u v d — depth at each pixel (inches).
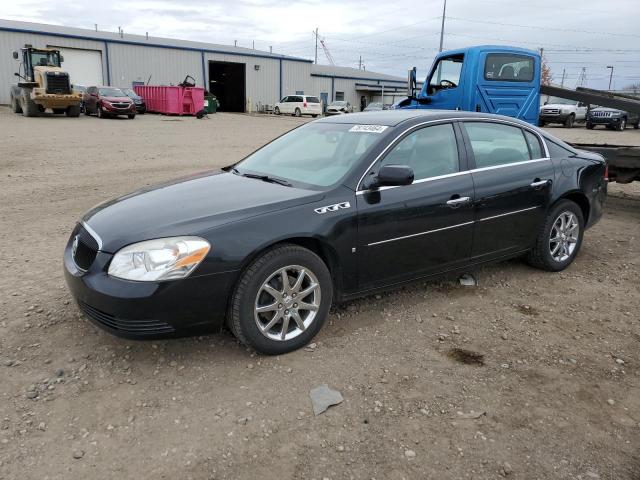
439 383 132.3
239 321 134.6
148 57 1711.4
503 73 382.0
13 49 1462.8
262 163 183.2
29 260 215.0
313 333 147.2
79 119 1074.7
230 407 121.2
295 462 104.8
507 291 191.0
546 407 123.1
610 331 161.3
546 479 101.2
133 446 108.6
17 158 504.4
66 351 143.6
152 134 808.9
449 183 169.9
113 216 143.0
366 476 101.3
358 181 152.9
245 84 1985.7
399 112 185.5
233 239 131.3
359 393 127.3
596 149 312.7
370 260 155.2
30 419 116.1
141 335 127.3
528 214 193.0
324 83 2274.9
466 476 101.7
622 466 105.0
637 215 317.1
